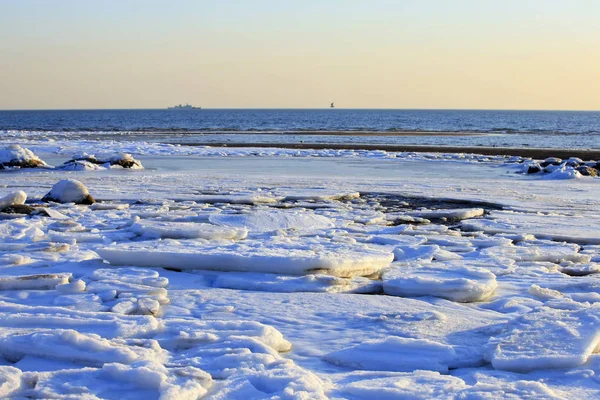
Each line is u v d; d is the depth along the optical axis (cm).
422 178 2147
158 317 680
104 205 1445
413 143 4591
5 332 591
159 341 582
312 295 759
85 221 1245
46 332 573
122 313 671
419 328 639
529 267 933
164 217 1246
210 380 498
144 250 880
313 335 632
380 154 3147
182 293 764
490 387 489
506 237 1156
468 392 480
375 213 1388
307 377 498
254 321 637
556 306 715
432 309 715
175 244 952
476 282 783
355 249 943
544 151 3628
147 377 488
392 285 788
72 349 546
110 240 1059
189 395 468
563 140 5216
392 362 554
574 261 995
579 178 2147
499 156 3103
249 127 8388
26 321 617
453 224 1318
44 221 1230
